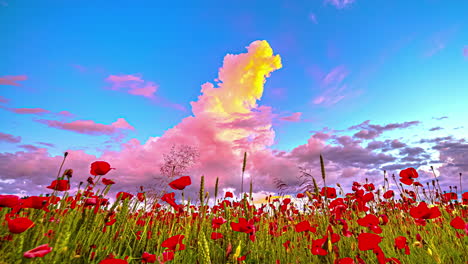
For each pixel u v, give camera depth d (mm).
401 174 3502
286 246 2699
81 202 2016
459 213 3645
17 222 1314
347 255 2469
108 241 2223
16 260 1282
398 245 2389
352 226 2812
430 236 3189
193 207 3156
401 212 3797
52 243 1522
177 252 2160
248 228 2240
